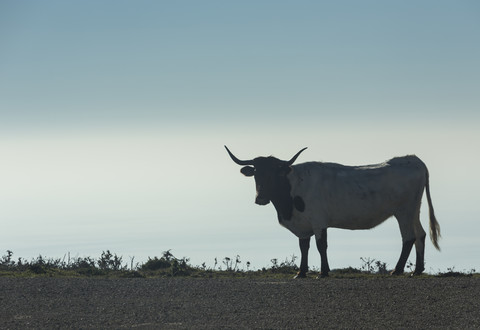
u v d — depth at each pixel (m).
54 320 42.66
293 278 60.03
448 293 47.94
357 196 64.25
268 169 64.44
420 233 65.31
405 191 64.81
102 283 52.78
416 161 65.81
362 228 65.62
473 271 64.38
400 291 48.91
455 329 40.34
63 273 63.00
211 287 51.09
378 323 41.56
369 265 68.25
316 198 64.06
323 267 63.41
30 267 63.28
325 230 64.06
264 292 49.31
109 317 43.31
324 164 65.25
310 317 42.88
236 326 41.22
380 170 64.94
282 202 64.69
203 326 41.28
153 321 42.44
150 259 68.69
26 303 46.59
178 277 60.66
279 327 40.97
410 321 41.88
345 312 43.88
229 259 68.38
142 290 50.19
